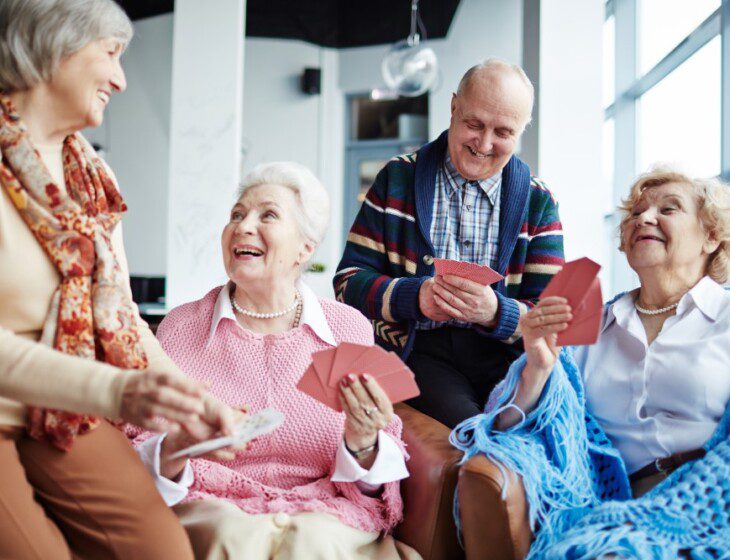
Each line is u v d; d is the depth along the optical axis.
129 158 9.31
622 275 5.99
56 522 1.26
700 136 4.86
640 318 1.81
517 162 2.31
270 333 1.72
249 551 1.40
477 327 2.14
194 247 6.34
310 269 1.84
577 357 1.85
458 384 2.15
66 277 1.21
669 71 5.39
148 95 9.26
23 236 1.20
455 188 2.29
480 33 8.50
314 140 9.38
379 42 9.16
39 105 1.27
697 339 1.69
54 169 1.31
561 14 4.55
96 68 1.27
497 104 2.09
